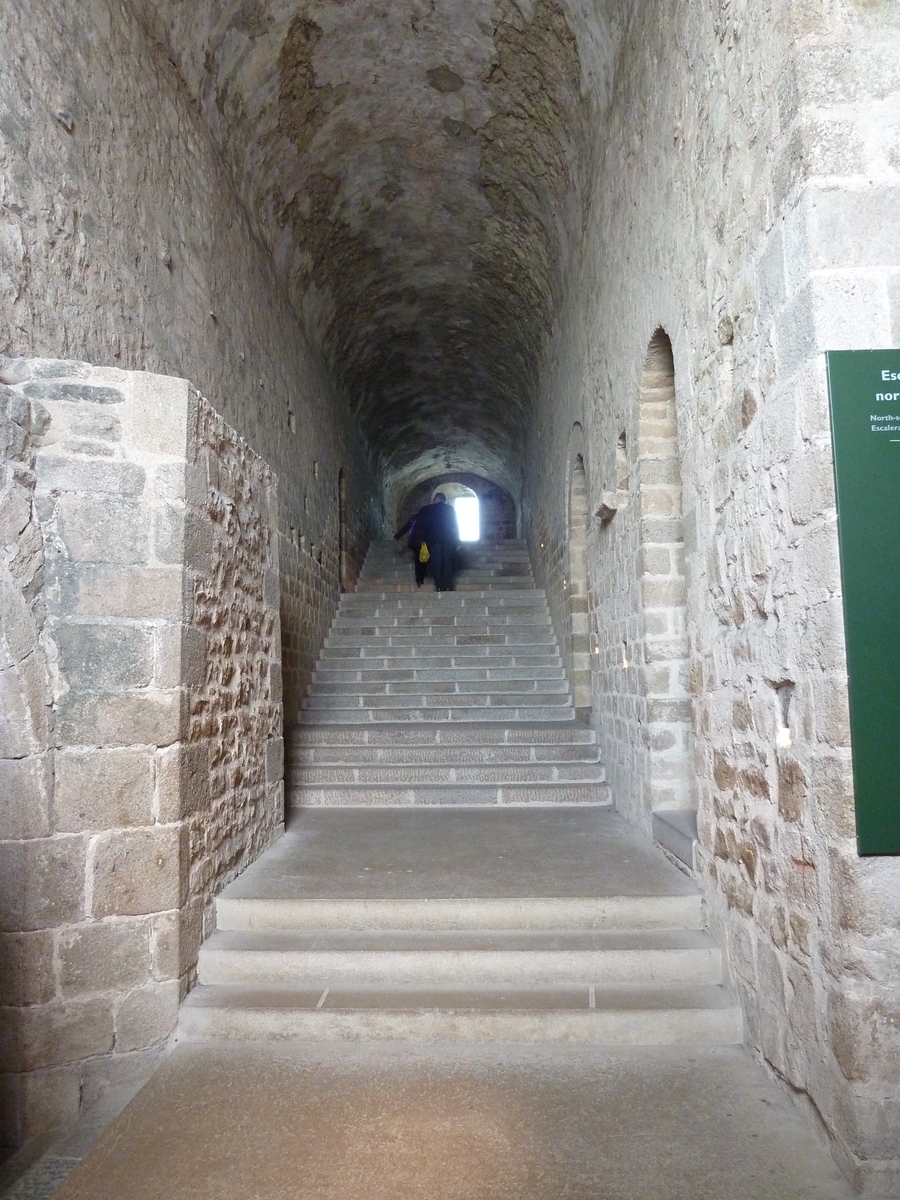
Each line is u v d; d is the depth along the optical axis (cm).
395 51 658
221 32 549
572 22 550
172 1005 307
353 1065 287
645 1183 221
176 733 317
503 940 343
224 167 610
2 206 325
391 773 636
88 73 403
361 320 1066
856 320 232
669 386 461
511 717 775
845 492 227
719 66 312
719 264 315
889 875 219
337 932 356
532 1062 288
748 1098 263
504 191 803
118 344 426
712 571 329
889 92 237
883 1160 213
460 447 1769
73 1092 289
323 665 888
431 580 1202
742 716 299
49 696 299
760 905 283
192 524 338
